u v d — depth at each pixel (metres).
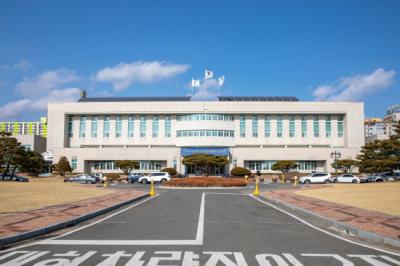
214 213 16.12
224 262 7.42
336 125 84.62
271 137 83.31
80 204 18.58
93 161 81.62
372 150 56.59
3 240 9.27
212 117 77.31
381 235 9.93
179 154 77.88
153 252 8.34
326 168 78.56
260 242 9.56
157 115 84.00
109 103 83.06
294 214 15.90
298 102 82.50
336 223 12.33
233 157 78.25
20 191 26.86
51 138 82.94
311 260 7.64
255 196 27.08
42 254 8.17
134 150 79.31
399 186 30.42
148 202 21.86
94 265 7.20
